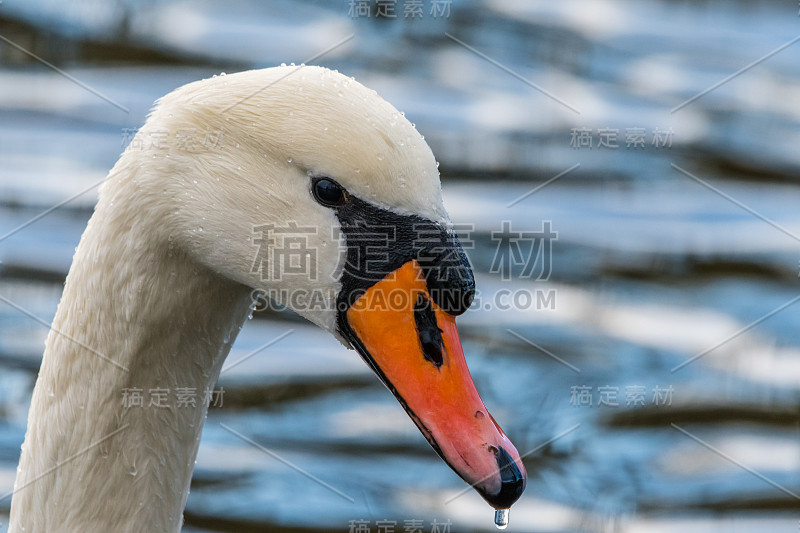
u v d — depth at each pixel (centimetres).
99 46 1772
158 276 588
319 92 575
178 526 649
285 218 580
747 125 1700
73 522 616
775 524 1035
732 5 2055
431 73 1797
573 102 1722
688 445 1141
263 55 1803
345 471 1087
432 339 589
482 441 579
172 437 625
